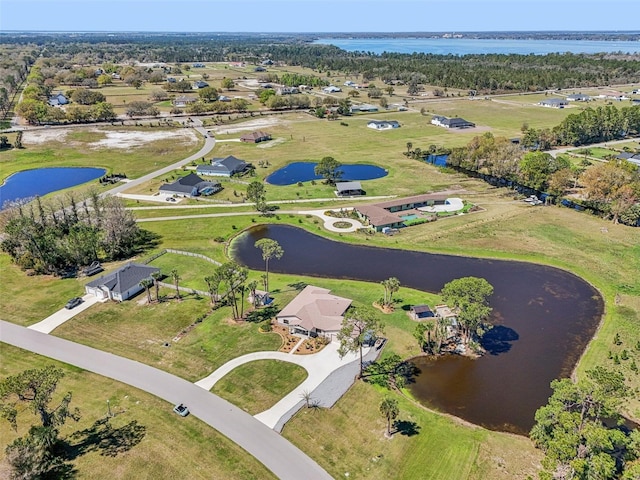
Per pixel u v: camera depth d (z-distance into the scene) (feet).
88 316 238.89
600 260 298.35
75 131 632.38
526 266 293.64
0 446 159.94
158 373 197.77
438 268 291.79
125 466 153.69
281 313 230.68
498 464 156.15
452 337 225.76
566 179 392.47
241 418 174.29
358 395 187.42
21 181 458.91
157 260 301.84
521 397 189.26
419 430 170.60
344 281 275.18
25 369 198.90
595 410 160.15
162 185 425.28
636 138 618.03
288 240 333.42
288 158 530.68
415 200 386.52
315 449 161.68
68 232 313.94
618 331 228.43
